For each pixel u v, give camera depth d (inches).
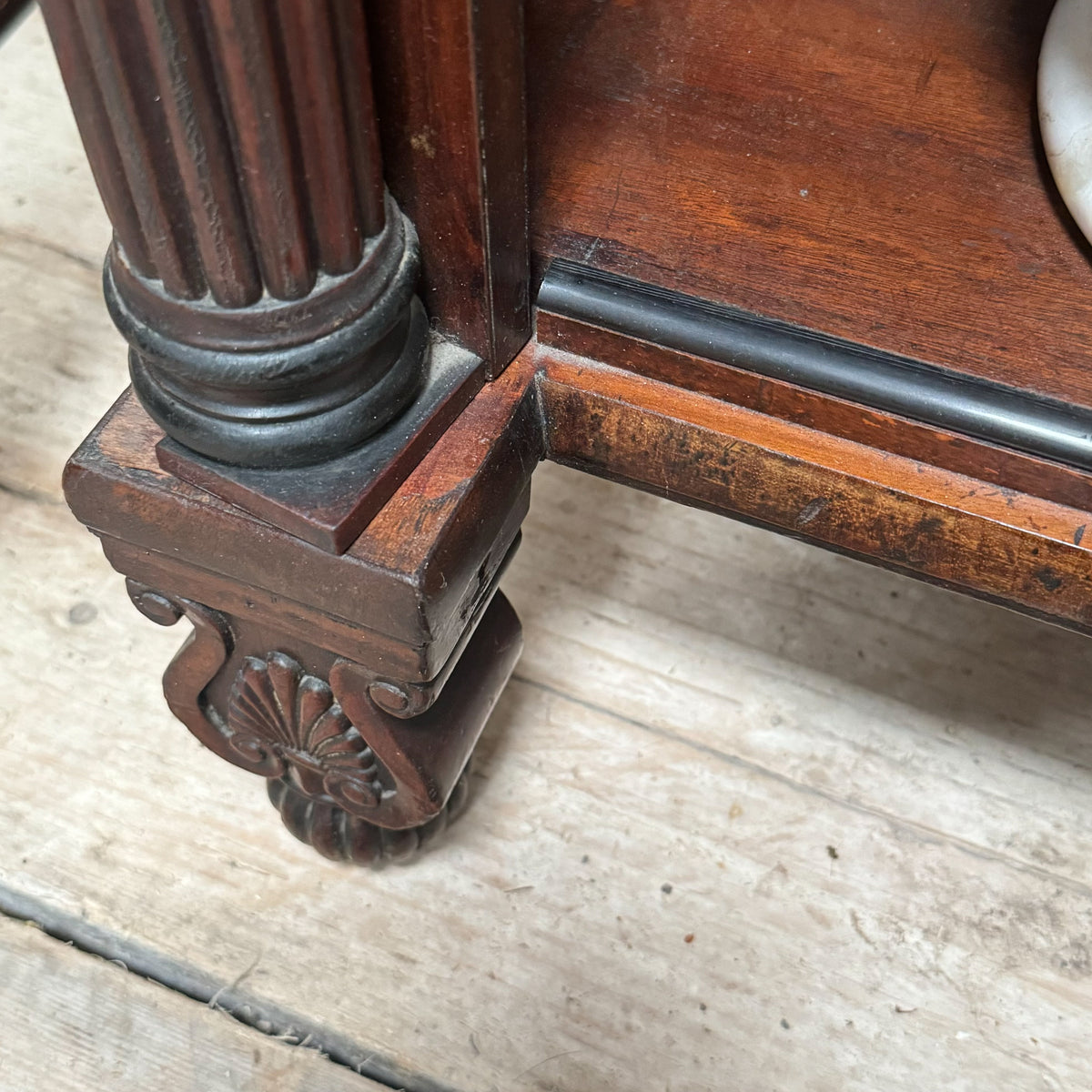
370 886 33.7
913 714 36.7
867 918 33.4
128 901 33.3
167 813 34.7
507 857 34.3
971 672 37.5
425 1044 31.6
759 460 20.7
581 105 23.6
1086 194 20.8
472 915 33.4
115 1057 31.1
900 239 21.5
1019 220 21.9
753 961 32.8
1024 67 24.3
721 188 22.3
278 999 32.0
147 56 13.8
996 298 20.7
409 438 19.5
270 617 22.0
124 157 14.7
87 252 45.2
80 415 41.7
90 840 34.2
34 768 35.2
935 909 33.6
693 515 40.4
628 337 20.7
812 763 35.9
